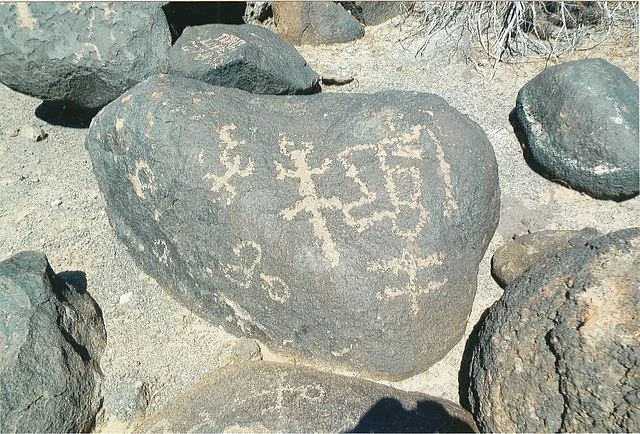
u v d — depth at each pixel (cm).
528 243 222
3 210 254
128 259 236
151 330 216
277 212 198
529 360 163
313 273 191
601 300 156
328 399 173
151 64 264
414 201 200
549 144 252
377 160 206
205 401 181
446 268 197
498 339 174
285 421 165
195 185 205
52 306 195
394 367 193
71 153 280
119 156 221
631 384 140
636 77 282
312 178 205
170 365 205
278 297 198
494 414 167
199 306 217
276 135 217
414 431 167
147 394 199
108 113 225
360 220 196
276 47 293
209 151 206
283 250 195
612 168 233
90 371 199
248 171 204
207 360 205
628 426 138
